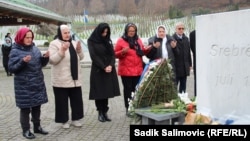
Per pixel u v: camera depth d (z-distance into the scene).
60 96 6.18
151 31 39.06
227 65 3.27
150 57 7.28
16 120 7.05
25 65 5.43
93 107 8.23
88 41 6.59
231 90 3.26
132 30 6.92
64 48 5.82
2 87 12.20
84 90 11.23
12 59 5.47
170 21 41.34
